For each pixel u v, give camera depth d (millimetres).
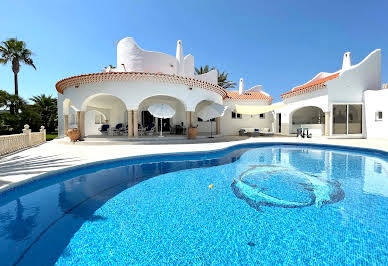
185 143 16844
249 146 17047
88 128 27734
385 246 3859
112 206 5641
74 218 4918
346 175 8859
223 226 4629
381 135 19547
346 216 5086
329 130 21188
